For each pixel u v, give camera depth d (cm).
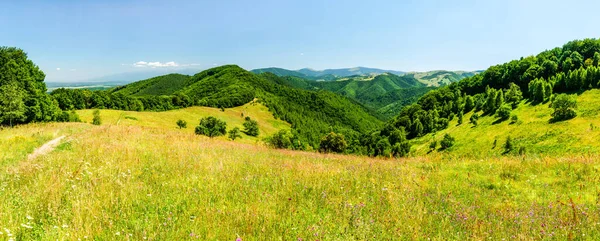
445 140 10806
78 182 819
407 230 586
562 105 8969
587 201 815
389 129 15288
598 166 1113
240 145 2233
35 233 507
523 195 914
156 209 643
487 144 9738
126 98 12631
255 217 604
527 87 13525
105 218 579
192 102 15888
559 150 7575
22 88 4784
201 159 1231
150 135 2170
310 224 602
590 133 7594
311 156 1848
